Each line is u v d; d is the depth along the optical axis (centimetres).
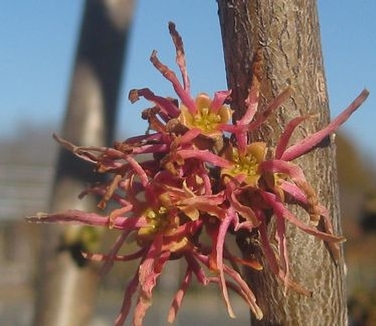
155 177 10
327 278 10
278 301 10
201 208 10
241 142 10
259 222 10
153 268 10
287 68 10
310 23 11
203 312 122
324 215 10
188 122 10
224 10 11
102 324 77
